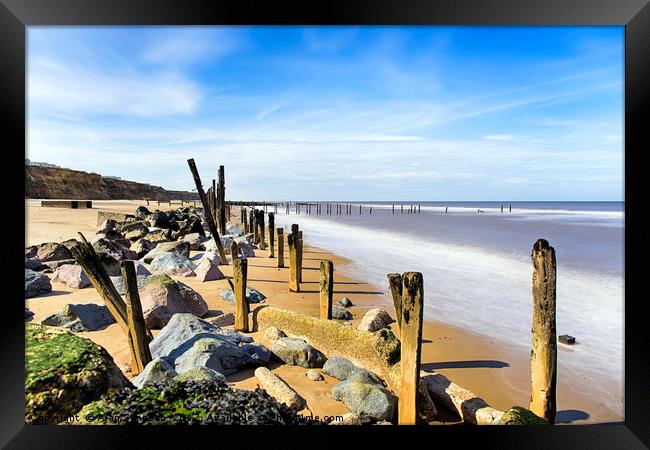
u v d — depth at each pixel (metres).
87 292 7.23
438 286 9.48
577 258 13.03
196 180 11.22
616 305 7.96
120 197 63.03
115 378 3.35
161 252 10.48
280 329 5.79
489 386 4.54
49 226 16.84
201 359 4.23
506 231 22.58
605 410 4.13
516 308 7.65
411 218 38.84
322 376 4.50
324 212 59.91
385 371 4.36
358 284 9.53
